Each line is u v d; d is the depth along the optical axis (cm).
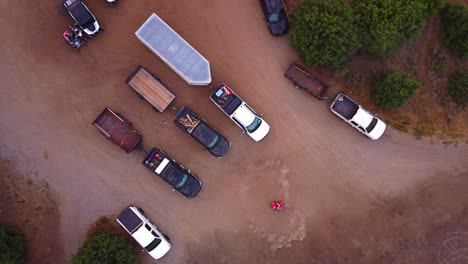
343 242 3891
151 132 3762
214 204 3822
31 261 3625
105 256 3400
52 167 3694
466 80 3962
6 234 3459
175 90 3775
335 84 3903
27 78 3678
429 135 4025
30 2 3666
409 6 3497
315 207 3894
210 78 3566
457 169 4050
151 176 3769
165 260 3756
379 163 3962
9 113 3672
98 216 3716
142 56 3753
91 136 3728
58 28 3681
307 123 3900
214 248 3806
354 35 3462
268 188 3862
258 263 3822
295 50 3800
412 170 4000
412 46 4012
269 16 3734
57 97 3700
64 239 3688
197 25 3812
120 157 3744
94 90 3725
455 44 3969
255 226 3844
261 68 3862
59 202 3694
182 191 3672
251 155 3850
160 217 3772
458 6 3881
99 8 3709
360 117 3731
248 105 3838
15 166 3653
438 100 4075
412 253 3931
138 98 3753
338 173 3928
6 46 3656
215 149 3681
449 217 4000
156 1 3778
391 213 3953
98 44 3716
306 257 3853
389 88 3700
